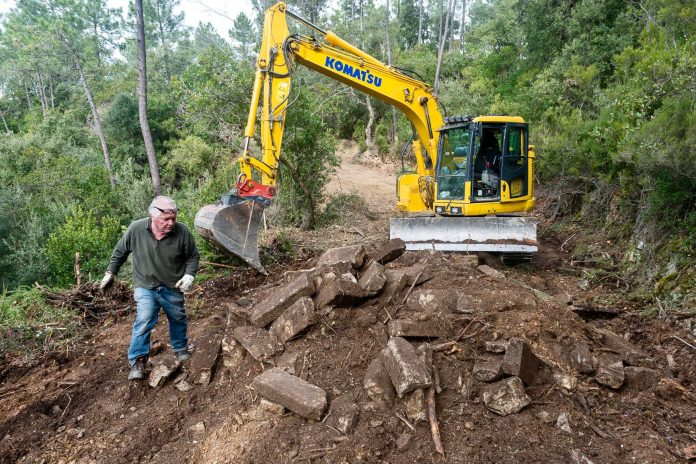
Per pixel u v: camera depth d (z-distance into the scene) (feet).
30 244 40.16
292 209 39.88
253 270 24.32
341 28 112.78
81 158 77.20
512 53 83.20
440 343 12.37
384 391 10.98
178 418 12.41
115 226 41.63
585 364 11.95
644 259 21.50
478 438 9.92
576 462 9.39
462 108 70.54
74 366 15.99
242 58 40.29
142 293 13.60
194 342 15.56
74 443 11.89
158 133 91.61
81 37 113.70
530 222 23.71
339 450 9.87
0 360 16.74
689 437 10.40
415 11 152.05
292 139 36.91
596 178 30.63
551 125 38.58
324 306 13.79
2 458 11.60
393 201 55.83
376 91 27.73
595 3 56.18
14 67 126.82
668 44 27.35
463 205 25.63
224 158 56.24
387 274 15.11
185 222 34.06
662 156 19.10
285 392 11.30
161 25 160.86
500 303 13.26
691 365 13.75
